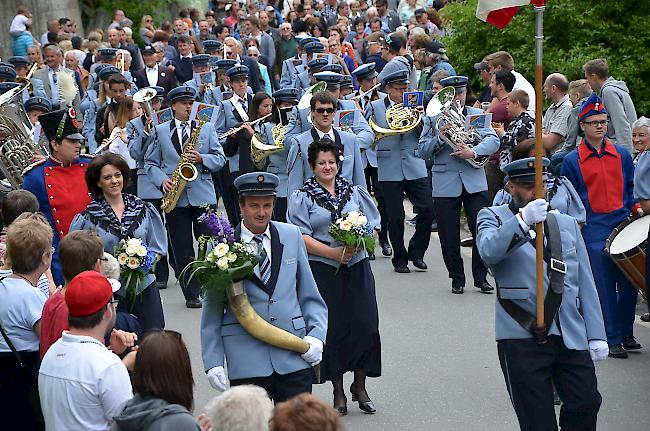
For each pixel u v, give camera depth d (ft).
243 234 31.65
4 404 29.84
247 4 134.82
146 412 21.97
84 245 29.19
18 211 37.40
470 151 56.03
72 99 86.22
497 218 32.42
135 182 68.64
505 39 81.35
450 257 57.21
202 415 22.61
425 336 49.26
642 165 44.34
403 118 61.21
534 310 31.37
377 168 62.95
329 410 18.48
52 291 32.53
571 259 31.68
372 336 39.37
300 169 45.78
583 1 78.18
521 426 31.78
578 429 31.71
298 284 32.14
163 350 22.58
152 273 37.78
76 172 42.86
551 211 32.71
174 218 58.23
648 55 76.54
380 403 40.91
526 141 36.99
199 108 59.88
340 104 61.00
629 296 45.16
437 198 57.21
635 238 42.09
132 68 101.09
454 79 57.41
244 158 70.90
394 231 62.23
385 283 59.98
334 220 38.60
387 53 84.17
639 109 77.05
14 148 51.06
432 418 39.09
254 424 21.84
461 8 83.46
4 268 31.73
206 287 30.32
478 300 55.72
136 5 134.62
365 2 132.26
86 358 24.76
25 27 116.26
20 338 29.78
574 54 77.82
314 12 128.88
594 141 45.70
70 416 24.58
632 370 43.55
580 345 31.17
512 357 31.45
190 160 57.93
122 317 31.73
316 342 31.32
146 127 60.70
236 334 31.12
